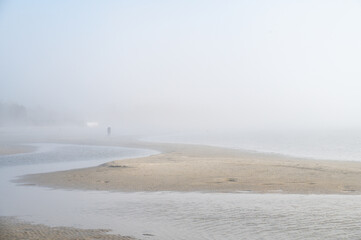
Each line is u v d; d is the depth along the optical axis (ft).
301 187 78.54
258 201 65.77
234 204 63.52
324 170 101.65
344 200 65.82
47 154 168.35
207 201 66.28
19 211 59.93
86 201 67.21
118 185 83.87
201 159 135.64
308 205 62.13
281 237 45.75
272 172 99.25
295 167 108.78
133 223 52.31
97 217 55.77
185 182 86.38
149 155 164.35
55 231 48.42
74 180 91.25
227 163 119.85
